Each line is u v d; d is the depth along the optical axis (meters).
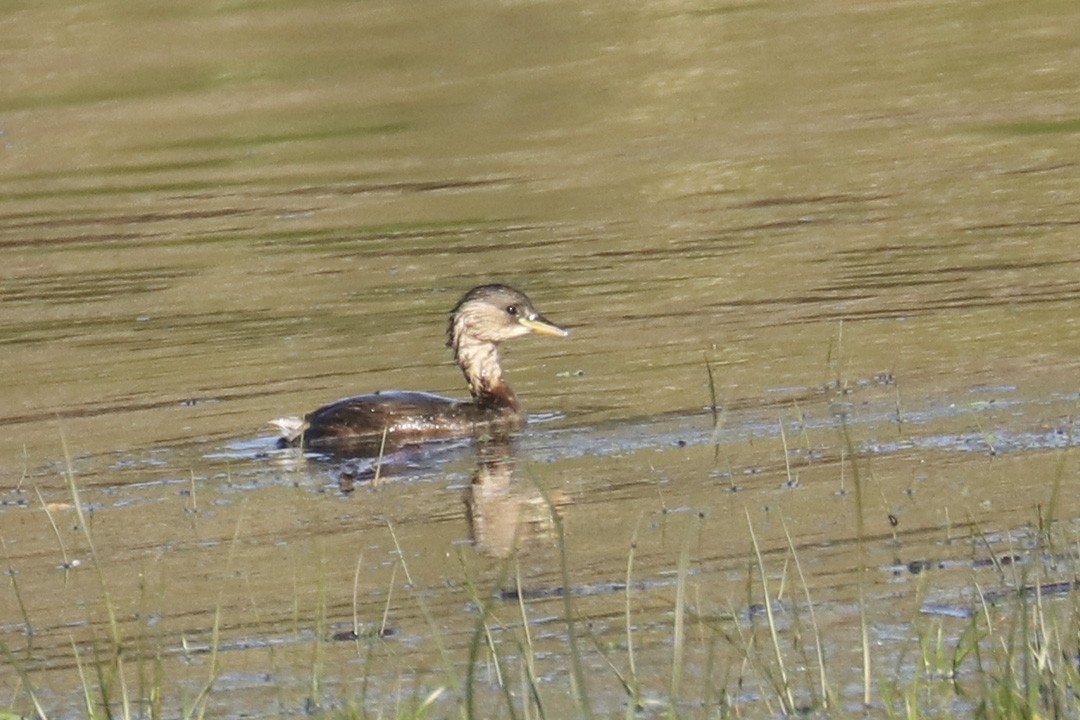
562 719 9.72
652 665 10.42
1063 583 11.07
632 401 16.66
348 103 33.78
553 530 13.16
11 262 24.70
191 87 35.97
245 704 10.23
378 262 23.14
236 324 20.64
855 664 10.20
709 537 12.67
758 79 32.59
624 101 31.97
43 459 16.02
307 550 13.12
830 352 17.28
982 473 13.60
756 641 10.66
